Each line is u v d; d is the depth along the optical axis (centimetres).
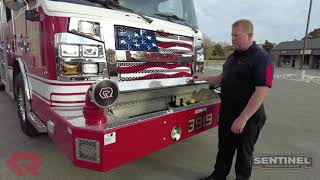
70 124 234
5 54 565
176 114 296
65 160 371
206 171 355
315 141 485
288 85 1509
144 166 365
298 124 602
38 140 437
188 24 412
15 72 462
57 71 268
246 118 262
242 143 286
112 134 228
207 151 421
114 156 233
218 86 388
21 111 446
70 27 263
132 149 249
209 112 349
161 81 349
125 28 301
